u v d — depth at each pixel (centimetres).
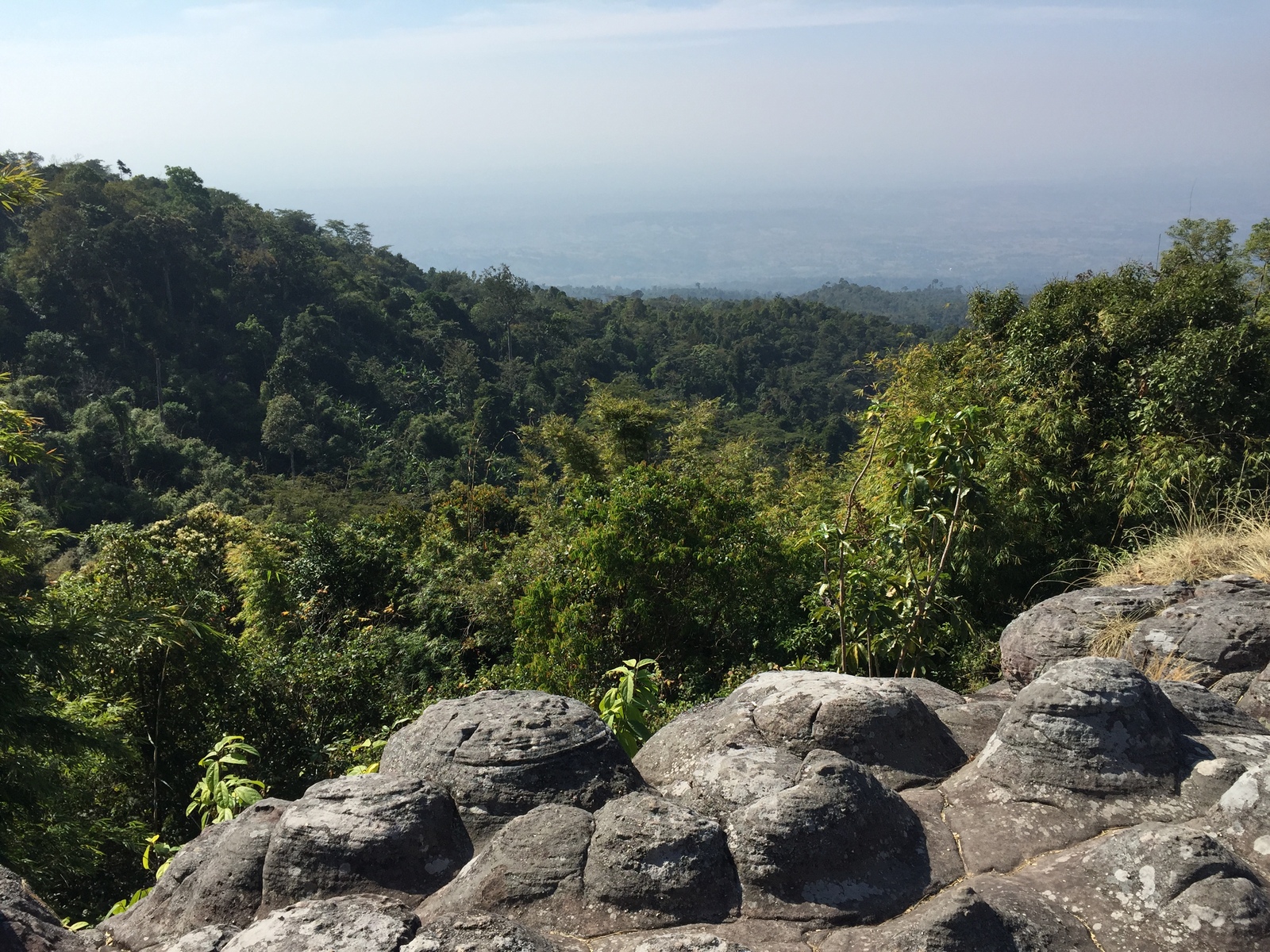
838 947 159
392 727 608
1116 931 161
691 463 2075
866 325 11106
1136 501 718
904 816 191
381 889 180
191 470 5266
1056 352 870
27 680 812
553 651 881
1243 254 1399
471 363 7538
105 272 6331
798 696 226
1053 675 217
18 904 181
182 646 884
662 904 168
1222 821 184
